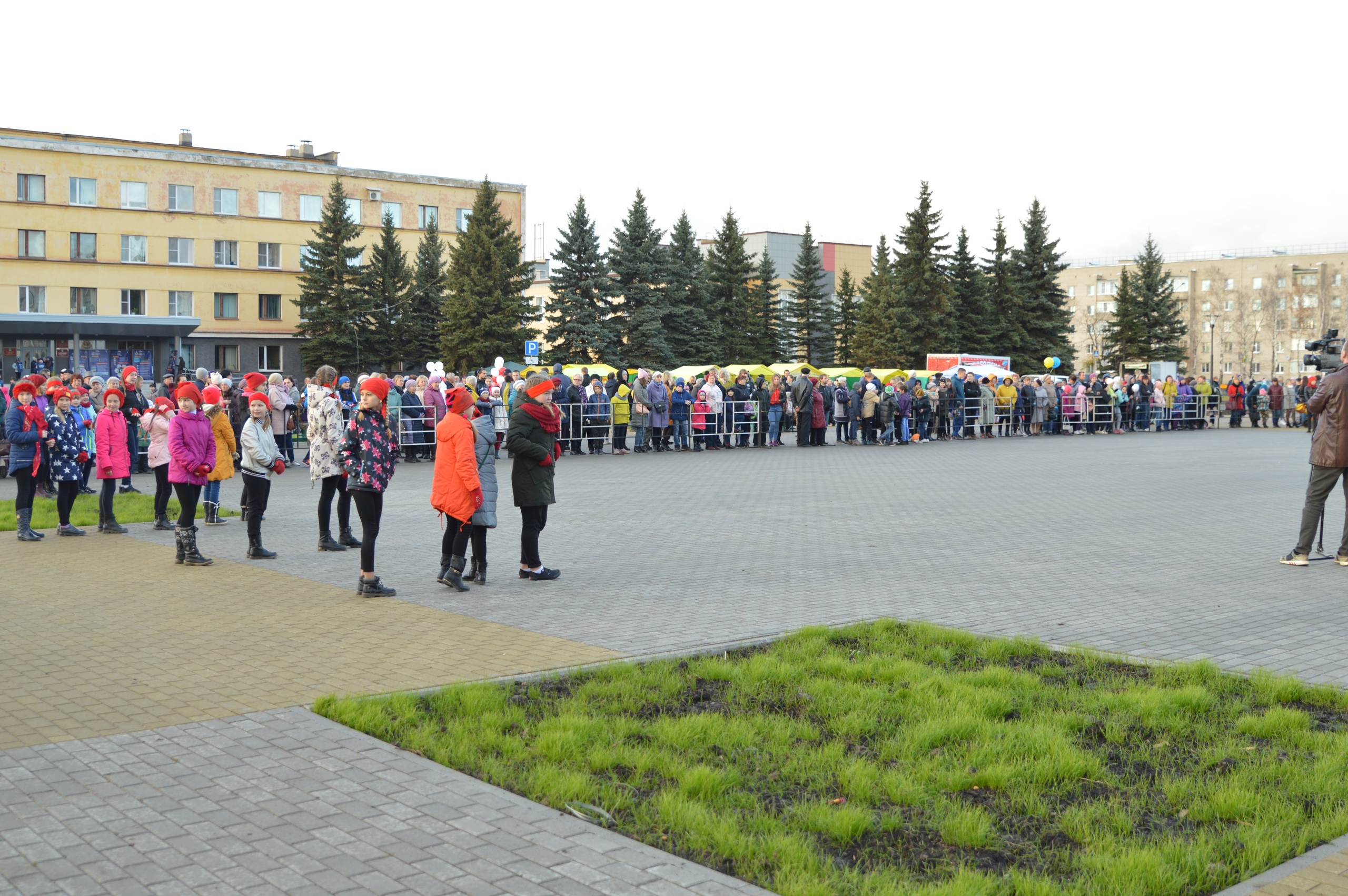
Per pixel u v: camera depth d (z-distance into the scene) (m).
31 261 53.31
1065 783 4.94
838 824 4.41
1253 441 35.12
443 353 53.06
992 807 4.74
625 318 56.12
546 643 7.84
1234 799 4.66
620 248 56.78
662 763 5.21
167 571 11.04
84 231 54.38
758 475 22.30
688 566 11.31
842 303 70.31
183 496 11.41
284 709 6.12
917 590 9.92
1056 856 4.23
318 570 11.16
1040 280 68.12
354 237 53.69
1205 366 136.38
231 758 5.26
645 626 8.41
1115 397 40.12
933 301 64.56
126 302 55.53
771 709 6.20
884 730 5.71
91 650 7.62
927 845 4.36
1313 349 26.66
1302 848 4.25
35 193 53.38
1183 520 15.02
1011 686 6.49
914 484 20.31
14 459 13.22
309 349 53.47
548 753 5.32
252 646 7.72
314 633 8.16
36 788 4.84
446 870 3.99
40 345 39.62
